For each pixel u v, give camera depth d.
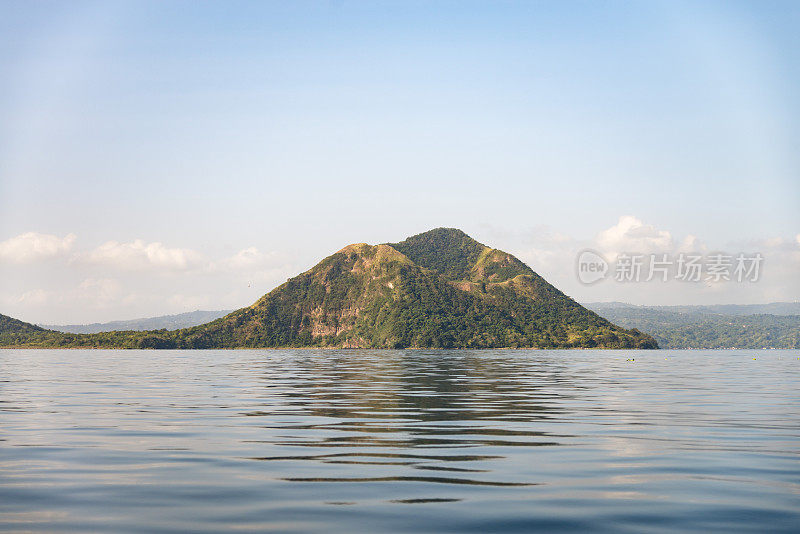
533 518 16.69
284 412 40.16
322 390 59.56
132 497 18.66
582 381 75.50
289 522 16.27
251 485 20.12
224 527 15.86
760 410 42.25
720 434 30.98
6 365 123.94
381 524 16.12
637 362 154.12
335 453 25.59
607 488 19.86
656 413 40.25
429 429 32.50
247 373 93.69
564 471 22.30
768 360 177.00
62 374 89.19
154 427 32.91
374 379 78.31
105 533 15.39
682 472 22.19
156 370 103.44
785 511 17.38
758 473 22.03
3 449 26.31
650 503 18.14
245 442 28.20
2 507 17.61
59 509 17.41
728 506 17.84
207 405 44.56
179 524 16.09
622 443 28.20
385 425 34.06
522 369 110.44
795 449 26.72
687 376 88.31
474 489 19.67
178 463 23.48
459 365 129.50
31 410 40.91
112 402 46.59
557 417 38.00
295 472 21.98
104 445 27.30
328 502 18.16
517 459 24.45
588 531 15.70
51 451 25.86
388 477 21.27
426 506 17.77
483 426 33.69
